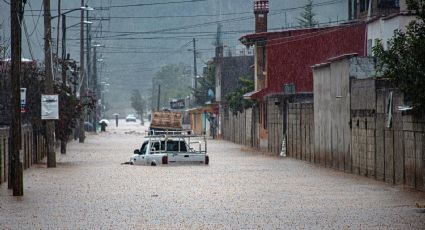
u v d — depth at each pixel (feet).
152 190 154.10
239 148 368.07
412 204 128.67
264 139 339.77
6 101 234.38
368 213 117.50
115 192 150.61
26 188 160.45
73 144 410.72
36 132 253.03
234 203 131.54
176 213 118.52
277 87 337.31
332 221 108.99
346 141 207.72
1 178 172.55
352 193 147.64
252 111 377.71
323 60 333.42
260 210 122.01
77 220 111.45
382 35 257.75
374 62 204.64
